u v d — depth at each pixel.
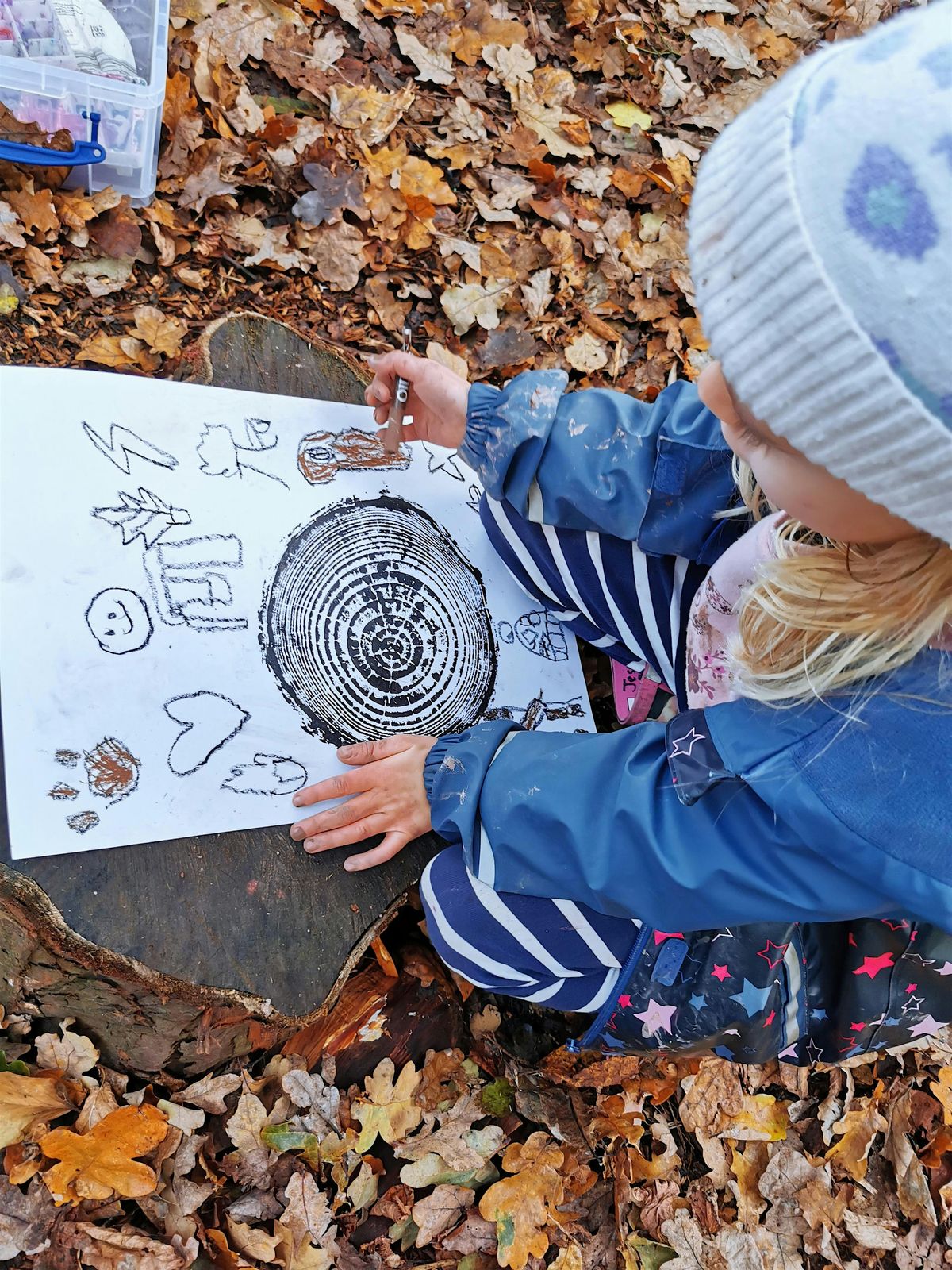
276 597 1.44
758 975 1.29
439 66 2.24
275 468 1.52
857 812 0.95
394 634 1.54
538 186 2.30
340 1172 1.43
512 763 1.26
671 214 2.44
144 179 1.76
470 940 1.37
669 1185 1.60
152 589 1.34
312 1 2.13
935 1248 1.69
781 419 0.77
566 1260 1.49
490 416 1.47
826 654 0.98
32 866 1.17
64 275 1.69
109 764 1.25
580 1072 1.64
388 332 1.99
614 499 1.42
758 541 1.21
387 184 2.05
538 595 1.70
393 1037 1.55
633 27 2.61
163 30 1.65
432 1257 1.44
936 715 0.93
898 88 0.67
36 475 1.31
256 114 1.94
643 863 1.11
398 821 1.38
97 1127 1.29
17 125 1.62
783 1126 1.71
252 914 1.29
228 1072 1.42
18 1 1.55
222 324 1.56
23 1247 1.22
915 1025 1.36
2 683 1.21
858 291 0.68
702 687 1.41
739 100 2.69
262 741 1.36
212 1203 1.35
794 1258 1.60
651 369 2.27
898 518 0.83
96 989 1.26
